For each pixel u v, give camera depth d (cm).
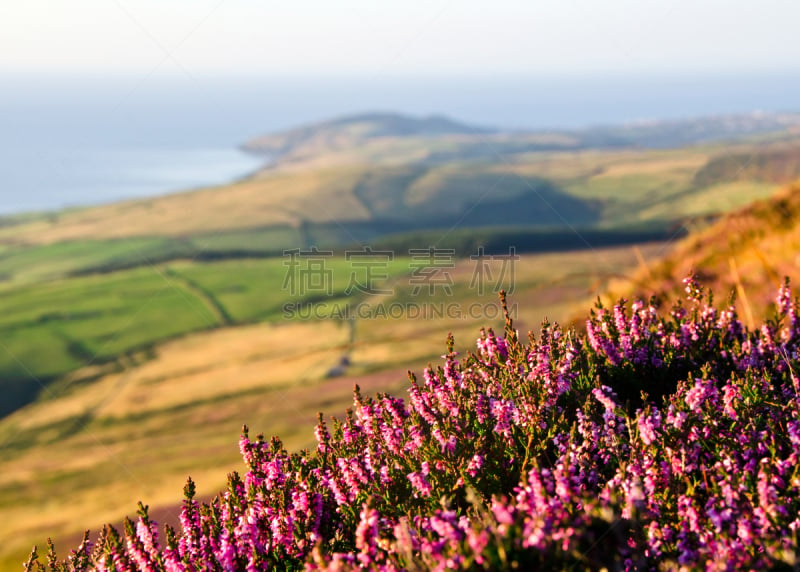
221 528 353
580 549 241
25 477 3253
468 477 338
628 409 363
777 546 243
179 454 3002
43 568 388
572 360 443
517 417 374
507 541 243
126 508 2086
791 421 348
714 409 346
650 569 274
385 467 362
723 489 284
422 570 261
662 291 768
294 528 334
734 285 723
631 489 283
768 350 457
